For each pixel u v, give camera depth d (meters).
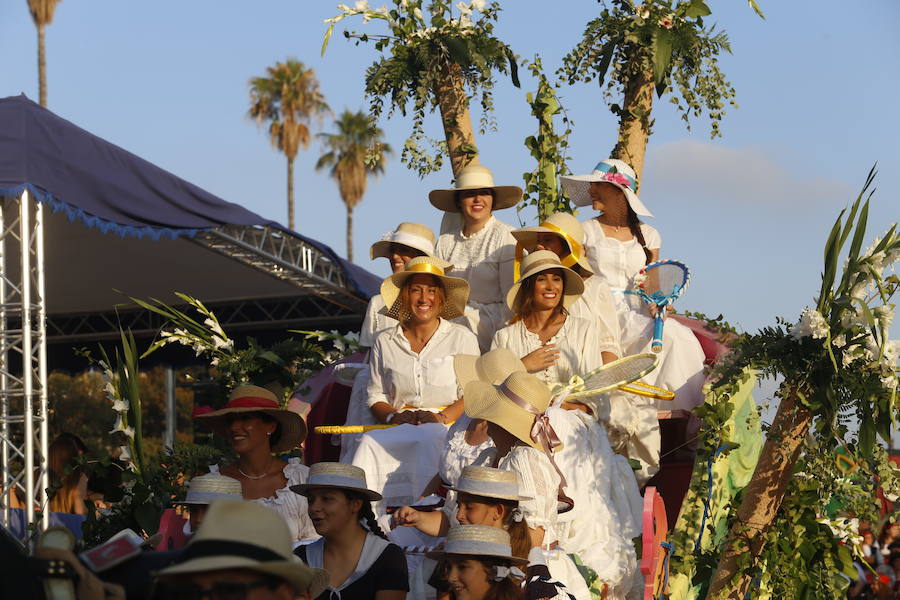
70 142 14.73
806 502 7.82
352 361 10.92
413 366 8.95
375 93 11.16
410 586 7.12
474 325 9.81
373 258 10.20
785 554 7.80
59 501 12.43
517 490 6.33
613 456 8.02
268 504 7.78
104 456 10.20
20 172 14.02
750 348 7.66
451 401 8.94
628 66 10.88
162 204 16.12
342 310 24.64
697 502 7.83
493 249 10.13
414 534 7.60
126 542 3.95
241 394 7.95
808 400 7.46
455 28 11.08
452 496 7.13
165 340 10.46
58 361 26.75
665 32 10.61
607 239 9.95
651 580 6.82
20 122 14.21
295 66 65.38
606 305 9.09
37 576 3.57
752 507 7.67
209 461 9.99
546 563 6.55
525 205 10.79
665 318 9.38
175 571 3.30
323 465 6.42
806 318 7.31
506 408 6.88
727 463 8.23
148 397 53.22
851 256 7.34
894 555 13.15
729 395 7.87
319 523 6.36
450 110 11.17
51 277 22.70
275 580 3.38
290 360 10.84
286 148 65.25
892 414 7.24
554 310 8.76
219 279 23.11
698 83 10.78
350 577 6.34
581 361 8.59
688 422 9.54
